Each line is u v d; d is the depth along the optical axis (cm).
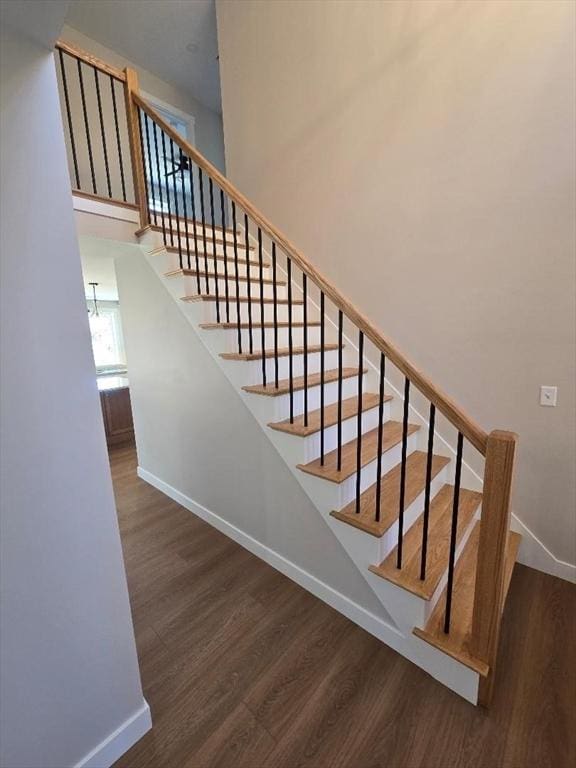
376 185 247
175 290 251
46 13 85
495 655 133
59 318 102
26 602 101
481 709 137
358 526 162
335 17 251
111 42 407
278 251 314
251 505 229
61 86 386
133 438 475
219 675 152
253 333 240
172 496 309
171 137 242
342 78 254
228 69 329
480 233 206
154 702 141
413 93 222
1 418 93
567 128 174
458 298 219
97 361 539
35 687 104
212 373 237
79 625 112
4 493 95
